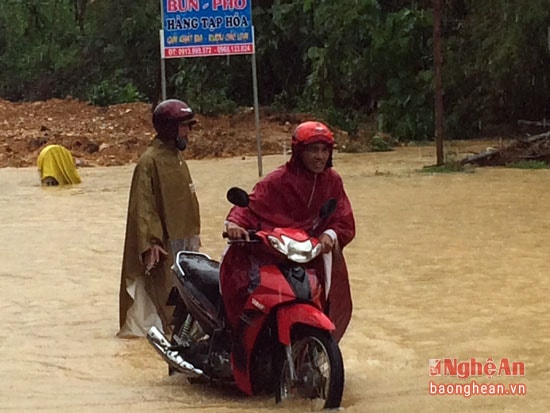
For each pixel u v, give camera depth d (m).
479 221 13.73
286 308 5.97
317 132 6.19
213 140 28.88
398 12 32.66
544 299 9.11
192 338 7.08
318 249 6.07
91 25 45.25
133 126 33.31
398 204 15.62
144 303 8.23
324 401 6.04
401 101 30.72
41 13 47.81
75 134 30.58
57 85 46.84
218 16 19.23
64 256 12.32
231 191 6.13
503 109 29.75
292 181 6.29
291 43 38.28
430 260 11.12
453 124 29.95
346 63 31.83
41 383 7.04
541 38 26.66
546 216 14.03
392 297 9.38
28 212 16.66
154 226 7.99
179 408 6.27
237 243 6.13
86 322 8.97
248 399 6.47
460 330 8.08
